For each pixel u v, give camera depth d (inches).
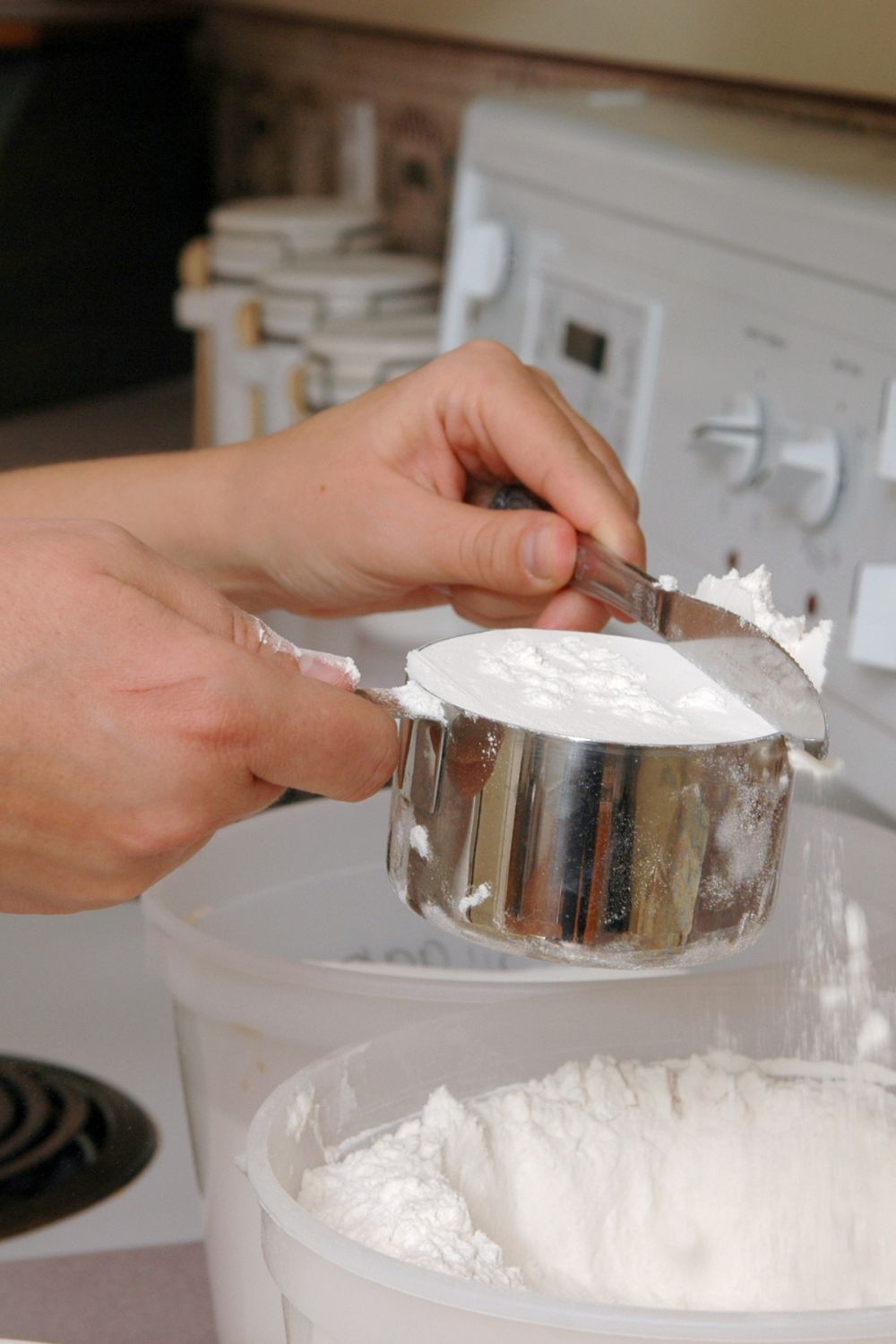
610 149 33.8
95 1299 21.9
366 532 25.6
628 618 23.3
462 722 15.4
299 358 52.8
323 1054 20.4
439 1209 16.8
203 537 28.0
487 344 25.2
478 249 39.4
